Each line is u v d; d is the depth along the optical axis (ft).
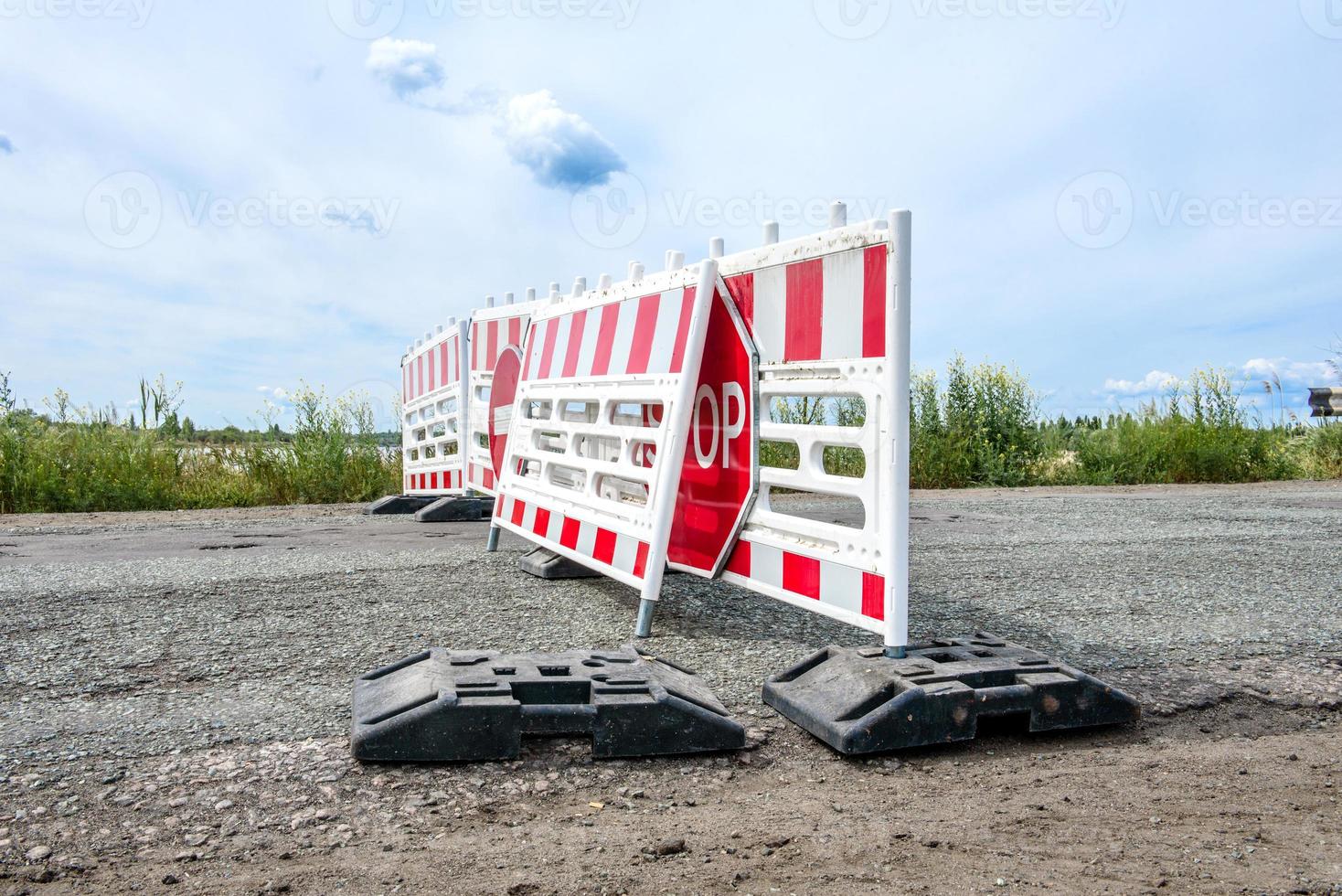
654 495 13.25
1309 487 41.34
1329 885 5.88
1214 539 22.93
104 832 6.63
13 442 34.01
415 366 36.86
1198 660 11.65
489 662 9.44
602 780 7.83
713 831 6.81
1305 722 9.56
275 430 39.32
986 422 46.24
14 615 13.58
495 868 6.16
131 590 15.53
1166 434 48.44
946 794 7.60
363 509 32.12
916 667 9.17
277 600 14.82
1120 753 8.61
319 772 7.77
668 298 14.14
